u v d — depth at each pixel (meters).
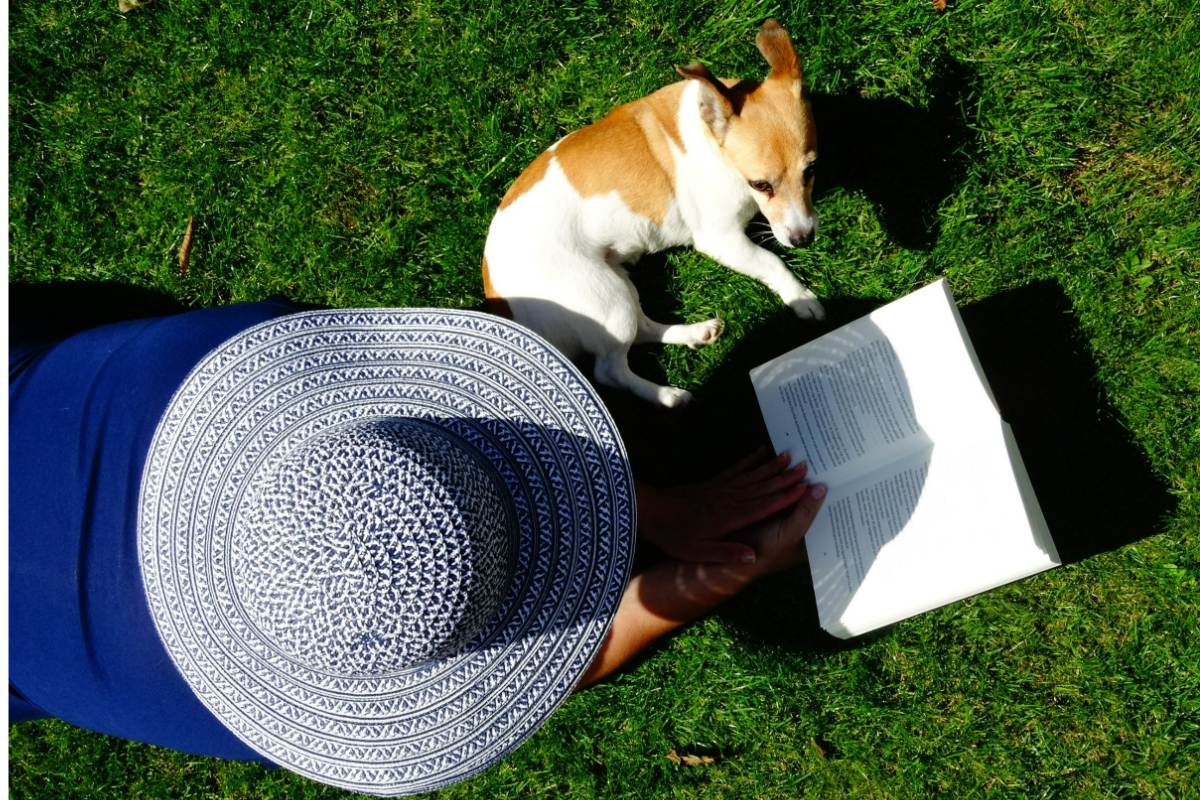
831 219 2.85
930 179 2.79
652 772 2.86
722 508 2.42
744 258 2.76
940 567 2.16
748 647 2.82
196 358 1.93
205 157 3.09
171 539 1.60
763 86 2.45
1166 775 2.60
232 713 1.64
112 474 1.81
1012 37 2.74
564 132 2.98
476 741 1.70
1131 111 2.71
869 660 2.78
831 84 2.82
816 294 2.87
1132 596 2.65
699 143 2.53
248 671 1.58
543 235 2.54
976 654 2.74
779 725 2.80
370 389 1.67
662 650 2.87
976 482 2.16
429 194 3.02
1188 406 2.63
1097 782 2.64
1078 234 2.73
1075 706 2.67
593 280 2.56
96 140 3.11
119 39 3.12
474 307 3.01
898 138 2.81
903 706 2.75
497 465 1.67
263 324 1.69
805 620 2.80
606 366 2.75
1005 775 2.69
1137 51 2.69
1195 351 2.64
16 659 1.89
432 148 3.03
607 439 1.74
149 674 1.81
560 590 1.71
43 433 1.90
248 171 3.09
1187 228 2.63
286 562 1.28
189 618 1.59
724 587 2.40
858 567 2.28
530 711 1.73
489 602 1.44
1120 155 2.72
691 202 2.64
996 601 2.73
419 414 1.67
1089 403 2.68
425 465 1.35
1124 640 2.65
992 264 2.75
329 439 1.38
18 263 3.12
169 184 3.10
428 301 3.04
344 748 1.63
